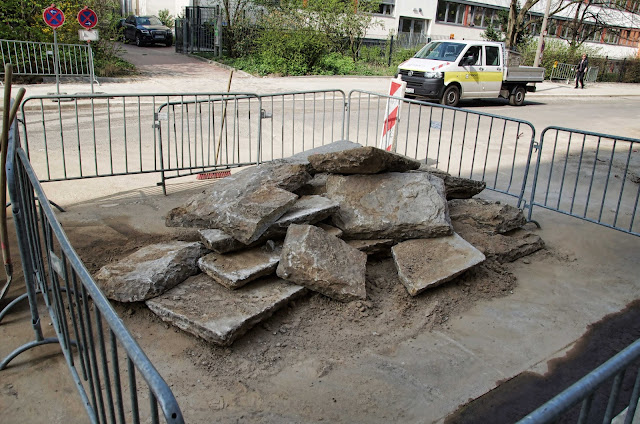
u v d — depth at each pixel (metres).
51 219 2.53
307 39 20.81
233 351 3.57
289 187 4.95
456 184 5.86
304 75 20.80
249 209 4.25
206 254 4.30
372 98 16.77
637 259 5.53
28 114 11.12
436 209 4.86
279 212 4.34
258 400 3.16
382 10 30.94
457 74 16.00
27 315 3.90
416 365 3.57
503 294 4.60
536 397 3.34
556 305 4.50
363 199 4.90
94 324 3.81
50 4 15.38
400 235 4.80
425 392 3.31
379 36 31.09
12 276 4.22
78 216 5.78
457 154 9.94
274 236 4.41
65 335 2.97
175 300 3.84
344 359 3.59
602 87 28.94
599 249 5.74
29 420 2.93
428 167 6.01
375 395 3.26
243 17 23.12
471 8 35.44
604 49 44.03
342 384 3.34
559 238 5.99
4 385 3.19
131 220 5.75
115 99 13.30
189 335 3.70
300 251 4.14
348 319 4.01
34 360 3.42
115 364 1.92
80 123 10.47
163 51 26.53
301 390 3.27
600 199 7.56
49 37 15.24
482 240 5.26
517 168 9.08
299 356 3.59
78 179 6.48
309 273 4.07
